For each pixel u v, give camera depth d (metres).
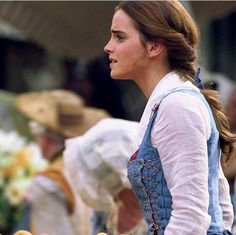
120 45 7.26
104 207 9.97
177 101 6.95
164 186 7.03
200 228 6.81
